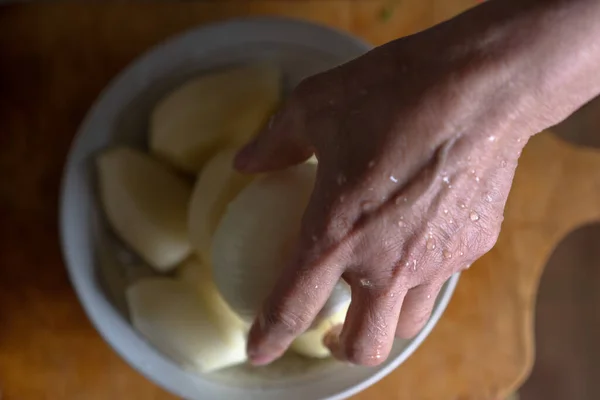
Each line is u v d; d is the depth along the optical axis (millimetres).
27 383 591
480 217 432
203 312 562
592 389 787
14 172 598
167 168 583
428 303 470
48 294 595
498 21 411
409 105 417
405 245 431
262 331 471
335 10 610
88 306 556
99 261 569
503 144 421
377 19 611
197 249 554
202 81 564
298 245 441
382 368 545
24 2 599
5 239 596
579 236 785
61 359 593
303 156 480
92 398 593
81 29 602
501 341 608
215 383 564
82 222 564
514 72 409
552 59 407
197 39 566
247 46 573
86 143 565
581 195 617
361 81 431
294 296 445
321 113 439
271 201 497
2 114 599
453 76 412
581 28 406
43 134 601
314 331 531
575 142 715
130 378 596
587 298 785
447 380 605
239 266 499
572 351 786
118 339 558
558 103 416
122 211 565
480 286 611
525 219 616
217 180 538
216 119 562
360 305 451
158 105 570
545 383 786
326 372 560
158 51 565
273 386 563
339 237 430
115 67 604
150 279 571
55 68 601
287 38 571
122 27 604
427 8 610
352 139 427
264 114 568
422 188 420
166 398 596
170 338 557
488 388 606
